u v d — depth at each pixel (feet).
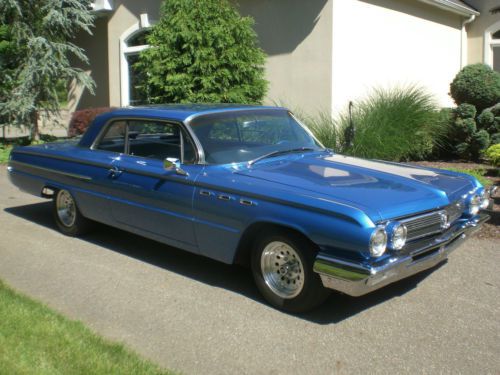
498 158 32.42
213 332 13.46
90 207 19.97
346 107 38.63
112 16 50.49
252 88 35.78
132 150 18.63
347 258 13.07
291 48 39.19
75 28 47.24
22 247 20.02
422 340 13.10
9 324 13.00
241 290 16.16
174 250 19.88
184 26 34.09
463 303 15.20
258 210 14.53
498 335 13.35
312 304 14.17
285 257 14.58
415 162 37.55
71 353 11.78
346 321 14.10
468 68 38.70
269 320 14.15
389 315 14.44
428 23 48.24
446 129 37.70
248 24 35.99
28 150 22.49
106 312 14.55
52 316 13.69
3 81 45.78
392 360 12.17
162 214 17.10
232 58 34.81
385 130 33.42
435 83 50.31
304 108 38.91
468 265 18.16
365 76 40.75
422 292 15.96
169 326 13.76
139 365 11.46
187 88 34.35
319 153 18.33
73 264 18.25
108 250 19.76
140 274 17.40
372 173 15.99
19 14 42.75
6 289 15.42
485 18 53.62
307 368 11.84
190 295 15.75
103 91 57.98
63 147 21.61
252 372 11.66
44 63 42.60
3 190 30.07
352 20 38.86
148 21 47.34
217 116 17.58
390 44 43.34
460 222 16.15
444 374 11.61
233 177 15.56
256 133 18.04
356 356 12.35
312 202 13.60
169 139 17.33
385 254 13.25
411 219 13.73
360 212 12.86
